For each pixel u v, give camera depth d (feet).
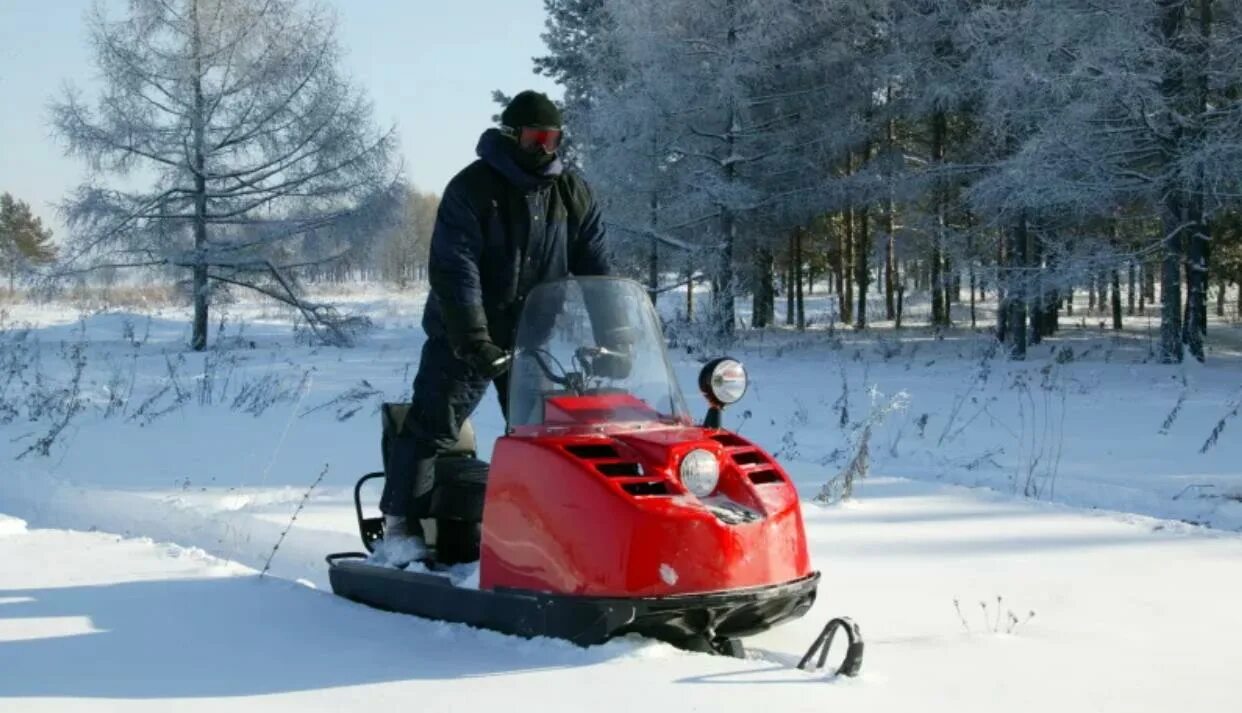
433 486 14.88
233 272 82.94
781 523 12.42
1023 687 11.64
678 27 81.30
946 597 15.85
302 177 83.15
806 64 80.89
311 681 11.40
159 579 15.78
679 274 91.40
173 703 10.79
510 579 12.70
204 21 80.48
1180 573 17.30
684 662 11.69
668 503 11.89
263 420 36.40
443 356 14.80
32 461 28.12
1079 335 104.17
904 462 29.68
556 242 14.90
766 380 54.44
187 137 80.33
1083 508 22.53
